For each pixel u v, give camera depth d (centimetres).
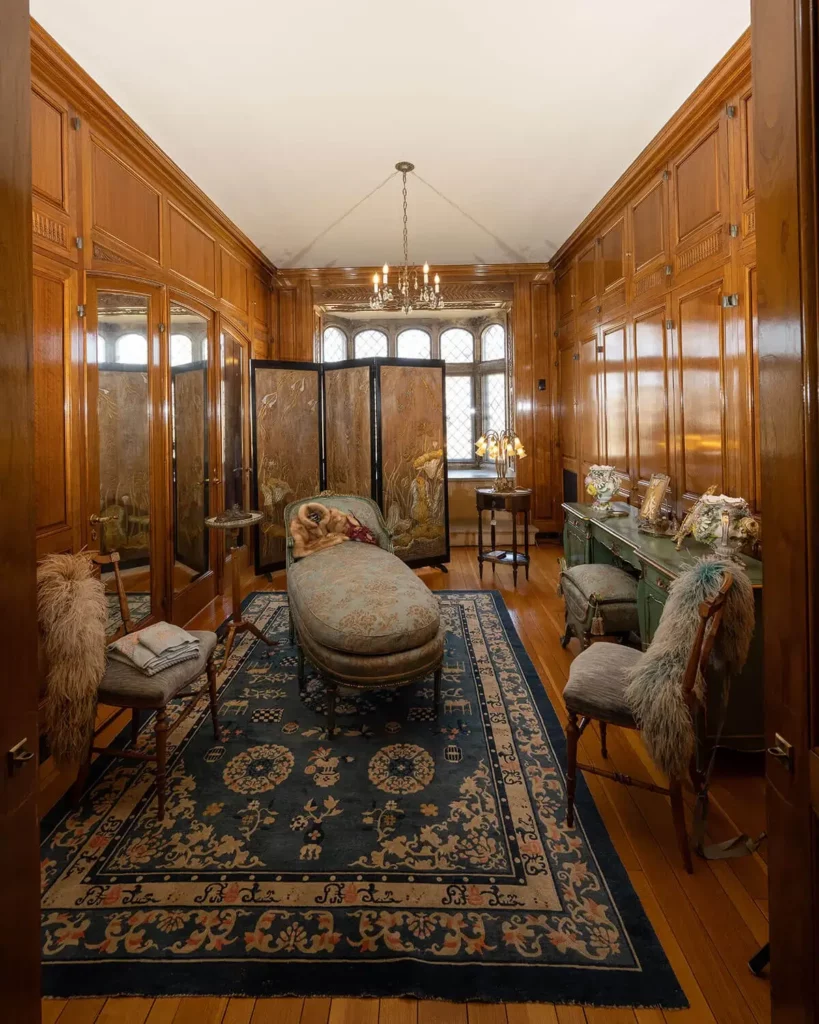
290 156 387
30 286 89
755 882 181
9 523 84
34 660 89
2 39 83
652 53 284
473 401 801
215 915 169
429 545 555
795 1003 89
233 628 354
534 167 410
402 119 344
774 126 89
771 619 94
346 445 560
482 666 344
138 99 318
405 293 527
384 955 155
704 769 227
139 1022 139
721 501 257
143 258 364
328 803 220
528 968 151
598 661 220
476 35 271
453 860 190
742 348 291
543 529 674
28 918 86
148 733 273
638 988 145
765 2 91
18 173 87
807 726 85
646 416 407
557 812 214
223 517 364
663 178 373
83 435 308
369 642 257
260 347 609
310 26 262
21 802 85
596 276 509
